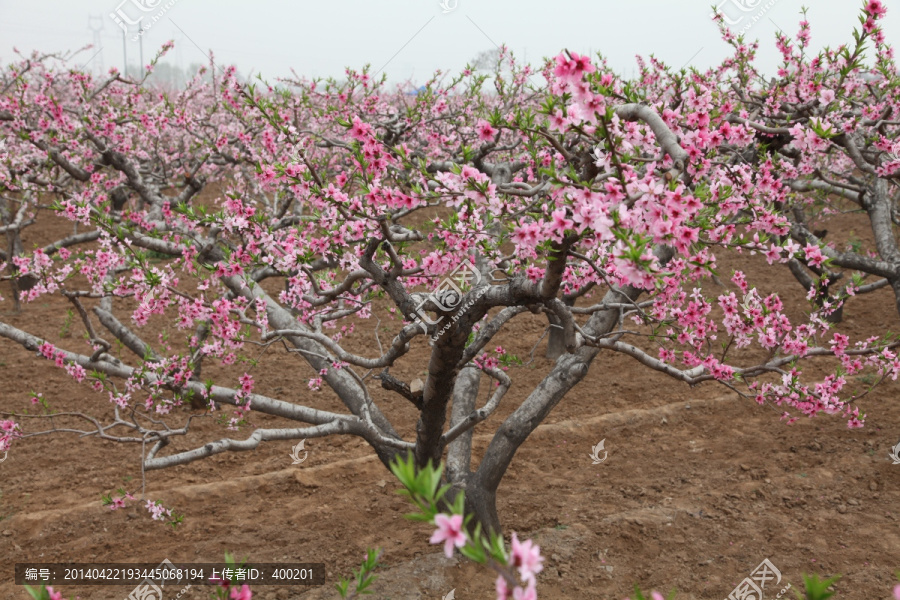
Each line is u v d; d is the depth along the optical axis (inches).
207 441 255.3
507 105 271.7
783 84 213.9
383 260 163.6
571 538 186.1
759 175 145.3
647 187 85.4
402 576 170.7
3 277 174.4
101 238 185.0
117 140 284.8
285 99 244.8
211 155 305.6
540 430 255.6
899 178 182.5
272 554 183.6
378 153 112.7
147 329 368.8
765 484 214.1
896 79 208.1
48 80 326.3
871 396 271.6
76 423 268.1
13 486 223.6
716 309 377.4
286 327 199.3
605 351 338.0
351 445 253.9
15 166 296.8
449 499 170.4
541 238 100.4
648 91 233.0
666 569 171.9
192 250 167.5
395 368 321.1
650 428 259.8
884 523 189.5
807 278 292.4
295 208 304.7
